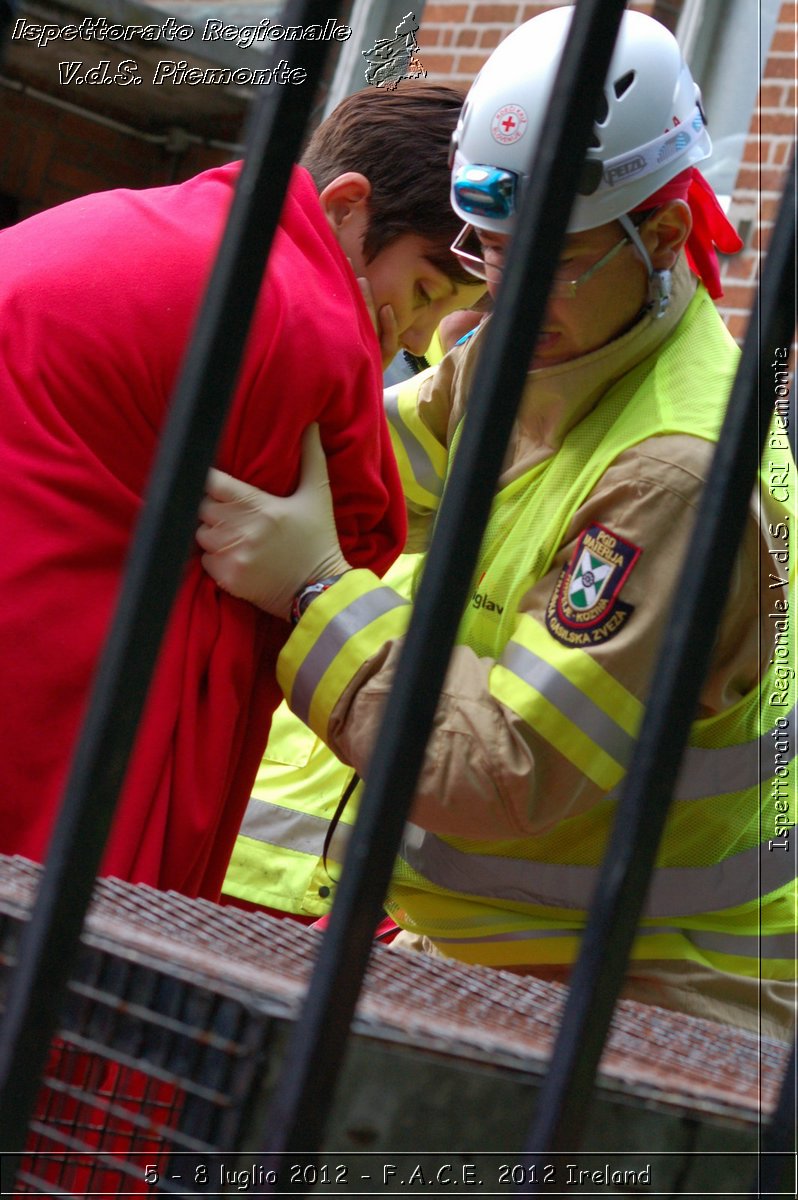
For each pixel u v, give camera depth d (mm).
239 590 3143
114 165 10367
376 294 3453
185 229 3242
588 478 3109
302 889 4734
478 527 1414
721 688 3068
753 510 3002
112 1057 1474
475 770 2953
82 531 3039
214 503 3131
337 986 1323
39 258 3189
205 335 1396
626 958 1457
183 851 3119
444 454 3982
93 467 3066
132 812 3010
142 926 1917
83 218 3281
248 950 1921
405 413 3982
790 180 1536
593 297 3123
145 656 1367
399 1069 1461
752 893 3193
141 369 3090
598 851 3168
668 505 2971
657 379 3162
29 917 1341
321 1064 1311
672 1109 1610
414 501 3996
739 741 3146
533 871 3195
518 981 2189
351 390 3223
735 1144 1642
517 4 8734
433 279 3449
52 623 2994
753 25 8148
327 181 3463
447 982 2041
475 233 3287
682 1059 1940
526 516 3215
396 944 3621
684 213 3166
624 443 3066
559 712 2939
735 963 3219
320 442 3250
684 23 8219
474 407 1419
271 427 3125
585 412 3201
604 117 3068
